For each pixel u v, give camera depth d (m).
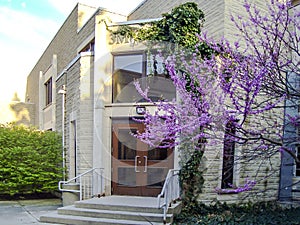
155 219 4.97
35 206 7.07
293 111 3.96
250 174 6.17
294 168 6.38
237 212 5.77
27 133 9.09
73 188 6.91
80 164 7.15
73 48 11.23
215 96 3.76
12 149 8.09
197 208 5.75
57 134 9.30
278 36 3.74
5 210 6.55
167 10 7.85
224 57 3.96
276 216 5.40
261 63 3.47
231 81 3.44
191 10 5.86
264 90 3.51
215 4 6.38
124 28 6.57
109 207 5.48
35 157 8.30
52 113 12.56
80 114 7.23
